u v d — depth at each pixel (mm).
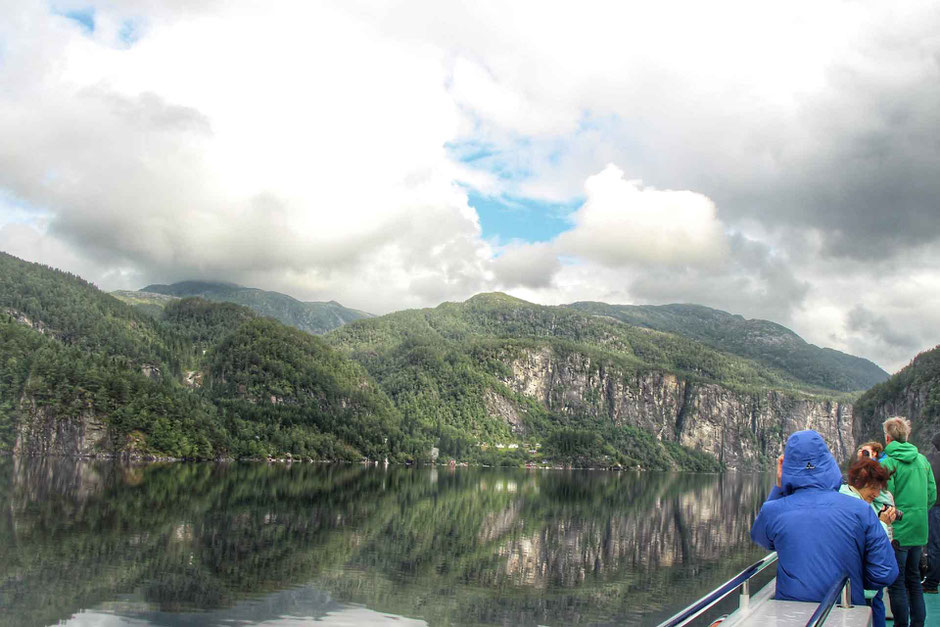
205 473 172875
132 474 154500
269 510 99250
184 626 43938
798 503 11672
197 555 63812
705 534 102625
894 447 15008
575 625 49375
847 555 11156
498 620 49844
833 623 9977
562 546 84438
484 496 157375
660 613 53469
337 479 183000
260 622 45438
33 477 134250
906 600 13992
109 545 66062
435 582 60188
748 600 11133
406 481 198375
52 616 44750
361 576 60156
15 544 64438
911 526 14438
